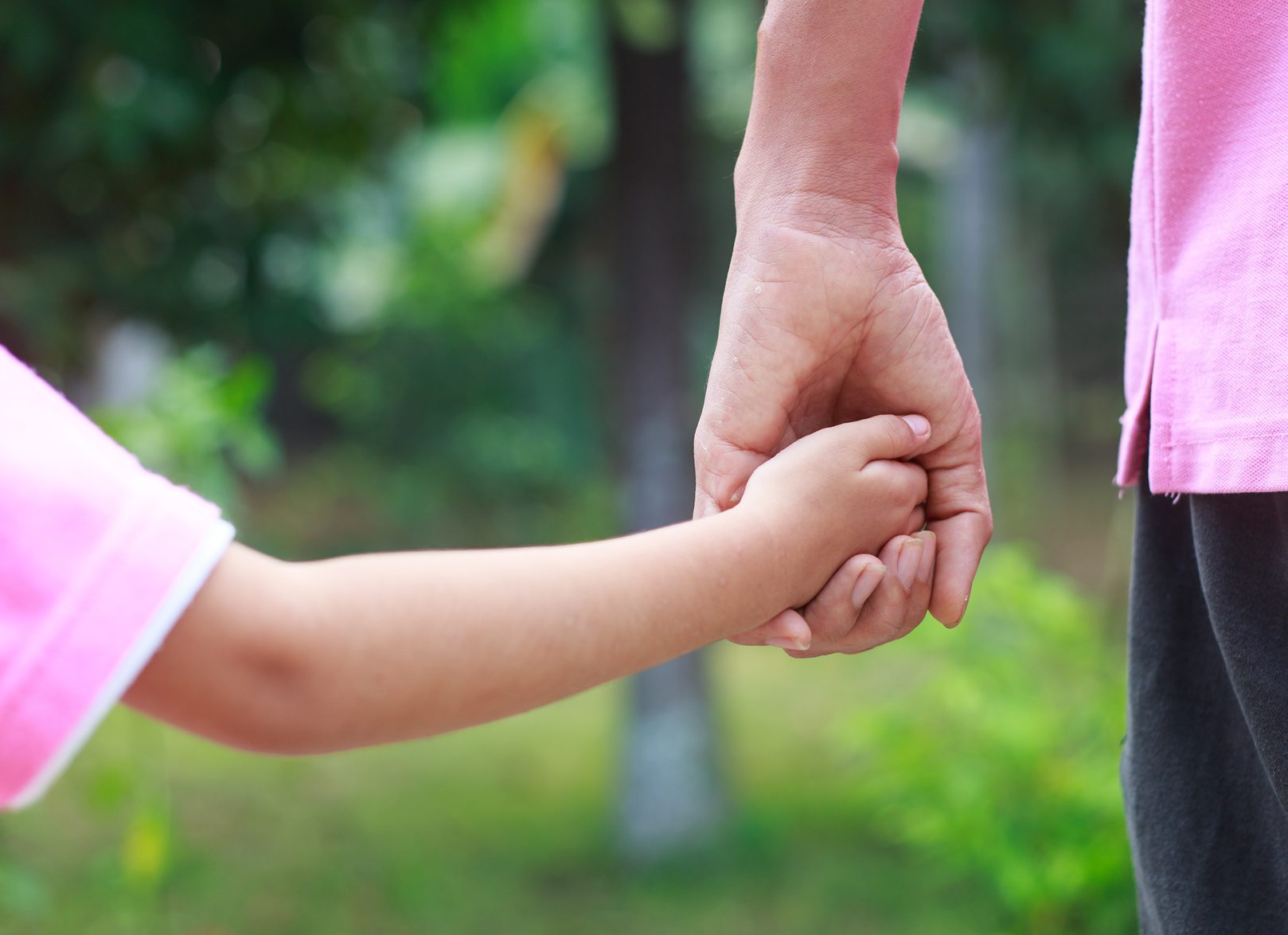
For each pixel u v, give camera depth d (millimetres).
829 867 5023
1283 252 742
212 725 612
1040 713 2951
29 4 3289
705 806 5289
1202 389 773
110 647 543
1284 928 824
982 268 8047
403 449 11305
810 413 951
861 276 903
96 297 4141
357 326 11750
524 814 5781
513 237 11938
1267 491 751
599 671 682
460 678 640
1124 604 3764
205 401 2666
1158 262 811
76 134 3441
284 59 3891
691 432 5242
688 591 720
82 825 4445
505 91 12531
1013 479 8328
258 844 5215
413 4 4219
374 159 4625
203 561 562
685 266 5242
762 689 7543
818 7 892
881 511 846
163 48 3465
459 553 668
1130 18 3906
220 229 4332
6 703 534
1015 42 3984
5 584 540
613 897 4941
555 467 11266
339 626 617
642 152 5105
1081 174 5379
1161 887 865
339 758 6414
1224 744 856
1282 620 775
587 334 11797
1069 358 10562
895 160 923
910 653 3242
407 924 4664
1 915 3701
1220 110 783
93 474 561
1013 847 2756
